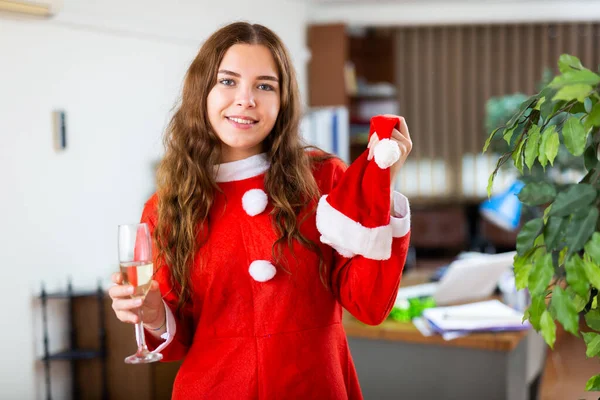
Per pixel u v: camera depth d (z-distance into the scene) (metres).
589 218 0.78
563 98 0.80
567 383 3.88
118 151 3.83
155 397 3.39
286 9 5.86
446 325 2.44
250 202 1.39
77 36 3.54
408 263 4.95
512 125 0.95
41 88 3.34
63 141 3.43
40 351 3.37
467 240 7.27
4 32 3.15
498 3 6.93
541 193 0.84
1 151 3.16
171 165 1.45
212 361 1.39
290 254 1.37
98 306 3.39
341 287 1.39
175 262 1.41
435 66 7.31
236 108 1.34
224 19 4.80
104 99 3.72
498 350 2.37
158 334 1.42
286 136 1.44
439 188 7.45
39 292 3.35
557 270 0.84
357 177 1.27
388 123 1.25
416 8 6.91
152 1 4.04
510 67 7.28
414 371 2.53
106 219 3.75
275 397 1.35
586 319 0.95
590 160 0.91
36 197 3.33
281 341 1.36
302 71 6.19
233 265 1.38
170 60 4.22
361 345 2.61
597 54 7.13
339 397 1.39
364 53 7.13
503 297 2.94
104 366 3.41
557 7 6.93
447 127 7.36
